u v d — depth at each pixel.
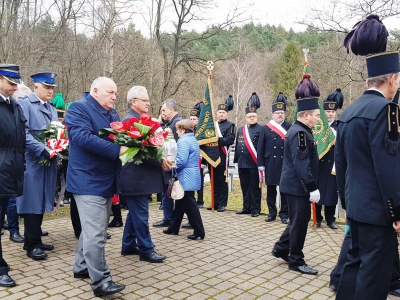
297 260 4.09
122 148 3.45
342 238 5.48
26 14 9.43
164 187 4.49
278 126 6.52
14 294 3.42
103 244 3.44
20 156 3.81
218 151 7.14
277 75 37.12
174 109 6.25
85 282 3.72
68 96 10.11
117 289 3.35
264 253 4.75
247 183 7.05
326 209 6.12
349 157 2.70
